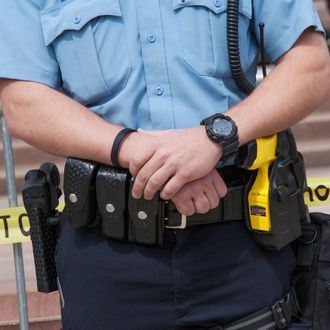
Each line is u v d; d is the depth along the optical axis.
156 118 5.36
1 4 5.43
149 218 5.17
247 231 5.44
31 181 5.98
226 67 5.39
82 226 5.43
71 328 5.58
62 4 5.44
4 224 8.27
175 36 5.34
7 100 5.50
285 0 5.36
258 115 5.19
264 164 5.37
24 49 5.41
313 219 5.95
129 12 5.36
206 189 5.11
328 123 15.84
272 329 5.49
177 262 5.29
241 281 5.39
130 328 5.43
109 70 5.37
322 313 5.77
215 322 5.39
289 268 5.67
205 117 5.39
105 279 5.39
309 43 5.39
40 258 6.02
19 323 9.04
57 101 5.36
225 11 5.32
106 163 5.25
